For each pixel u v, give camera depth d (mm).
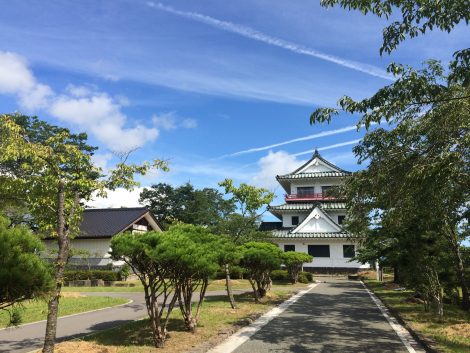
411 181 7441
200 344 8453
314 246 40781
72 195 7828
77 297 19062
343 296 19719
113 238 8562
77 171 7867
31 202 7434
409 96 7145
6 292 4770
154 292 8461
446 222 11844
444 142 7430
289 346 8656
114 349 7910
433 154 7309
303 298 18703
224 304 15375
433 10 6383
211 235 10984
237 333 10102
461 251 14328
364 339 9453
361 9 7016
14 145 6969
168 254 7949
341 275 39344
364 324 11578
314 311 14297
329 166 44344
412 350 8336
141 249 8102
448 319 11695
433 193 7871
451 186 8562
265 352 8125
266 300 17016
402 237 12914
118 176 7992
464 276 13961
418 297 16344
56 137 7613
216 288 23656
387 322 11961
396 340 9359
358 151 10031
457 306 15438
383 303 16578
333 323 11719
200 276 9547
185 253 8234
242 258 15000
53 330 6762
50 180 7199
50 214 7703
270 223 46562
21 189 7289
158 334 8227
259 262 16312
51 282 5184
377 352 8156
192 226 10766
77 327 11438
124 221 33969
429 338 8992
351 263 39719
